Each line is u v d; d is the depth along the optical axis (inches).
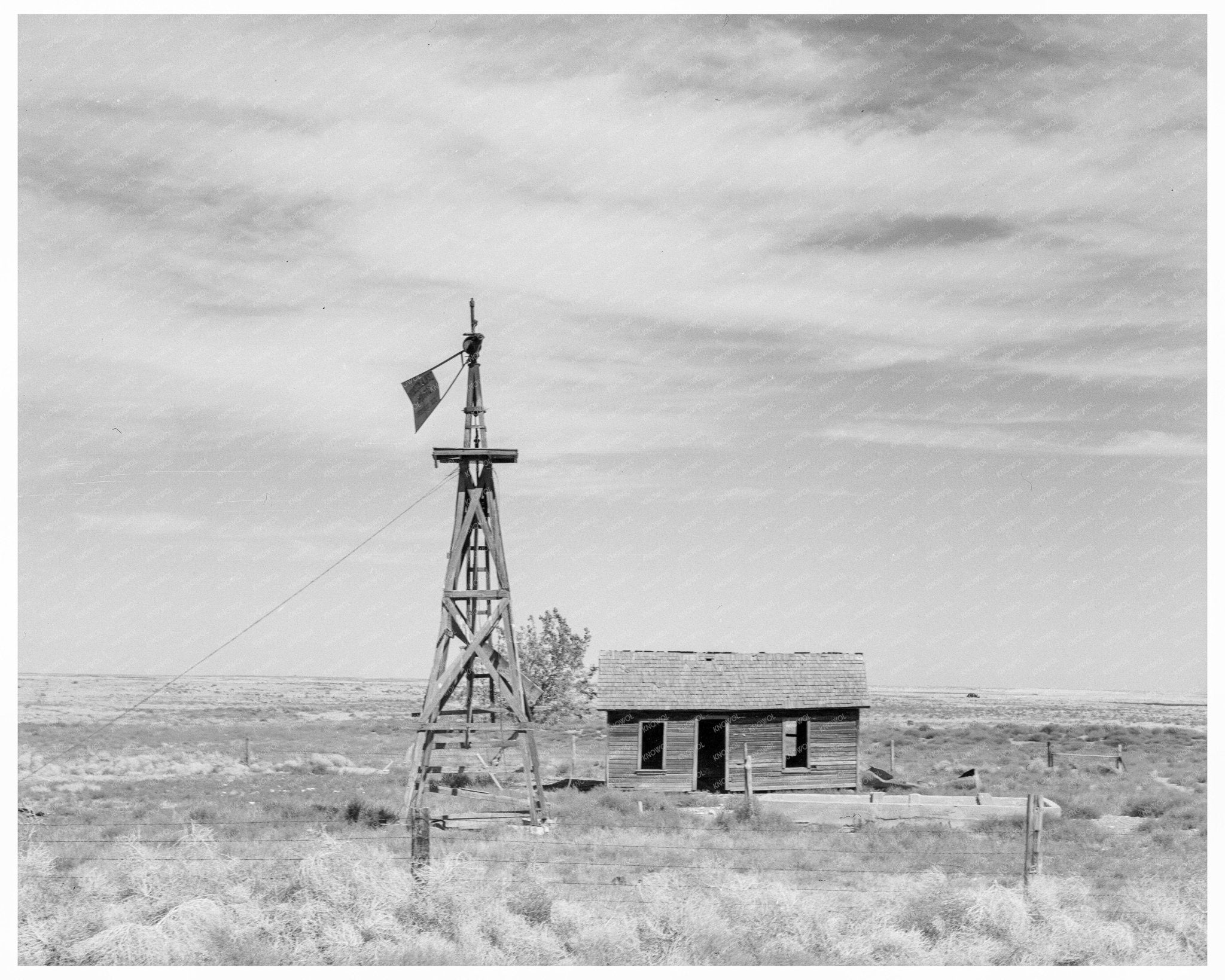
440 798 1074.1
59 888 619.2
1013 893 603.8
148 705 4200.3
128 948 524.4
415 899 578.6
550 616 1768.0
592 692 1756.9
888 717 3698.3
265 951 531.5
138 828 880.9
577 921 568.4
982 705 5359.3
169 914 554.6
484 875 620.4
